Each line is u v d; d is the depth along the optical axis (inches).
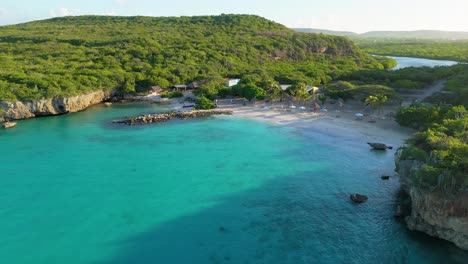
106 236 1968.5
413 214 1968.5
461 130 2522.1
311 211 2209.6
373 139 3535.9
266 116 4542.3
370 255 1785.2
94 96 5428.2
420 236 1893.5
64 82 5039.4
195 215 2187.5
